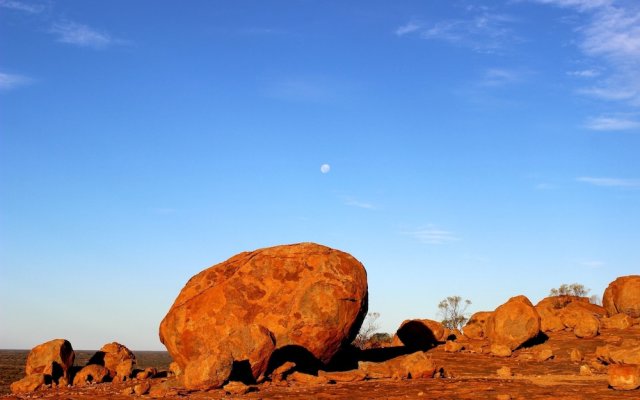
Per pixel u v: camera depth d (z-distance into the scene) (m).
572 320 36.31
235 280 25.77
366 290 26.16
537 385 21.39
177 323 25.44
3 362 81.50
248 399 19.47
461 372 26.62
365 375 24.27
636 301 38.47
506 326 32.03
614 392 18.92
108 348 29.91
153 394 21.06
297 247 26.59
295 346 24.59
